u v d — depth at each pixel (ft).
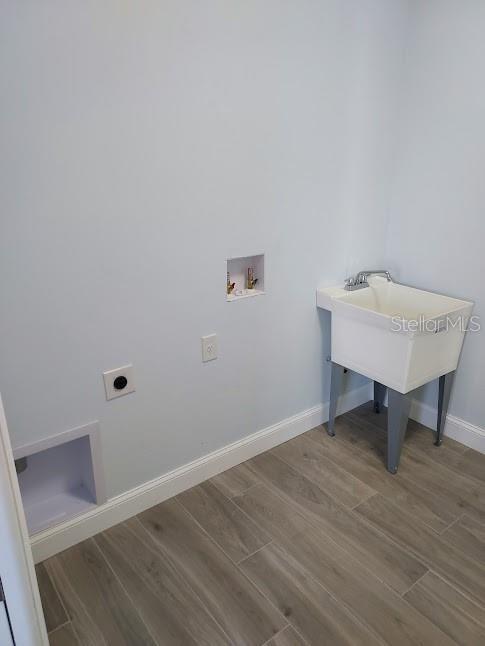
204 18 4.79
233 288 6.38
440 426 7.29
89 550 5.47
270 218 6.14
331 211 6.82
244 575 5.13
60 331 4.76
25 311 4.49
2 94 3.88
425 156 6.92
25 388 4.72
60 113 4.19
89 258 4.73
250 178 5.74
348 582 5.04
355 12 6.03
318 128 6.22
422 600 4.84
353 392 8.38
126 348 5.30
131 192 4.81
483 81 6.03
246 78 5.31
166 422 5.97
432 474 6.73
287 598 4.86
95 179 4.54
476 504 6.16
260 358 6.75
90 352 5.03
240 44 5.14
